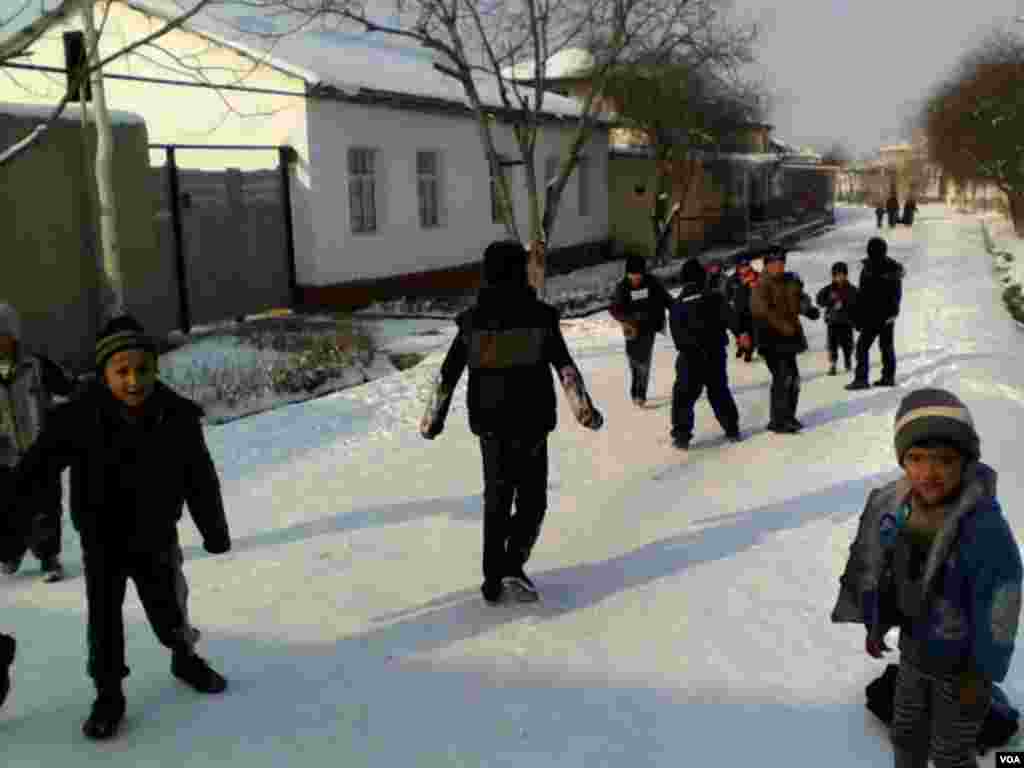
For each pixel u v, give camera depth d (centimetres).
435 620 491
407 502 694
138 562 391
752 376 1169
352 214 1900
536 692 415
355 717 398
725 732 380
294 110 1716
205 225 1570
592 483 735
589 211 3070
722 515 648
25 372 538
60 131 1172
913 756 314
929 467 282
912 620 296
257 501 703
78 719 401
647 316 984
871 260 1054
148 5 1689
